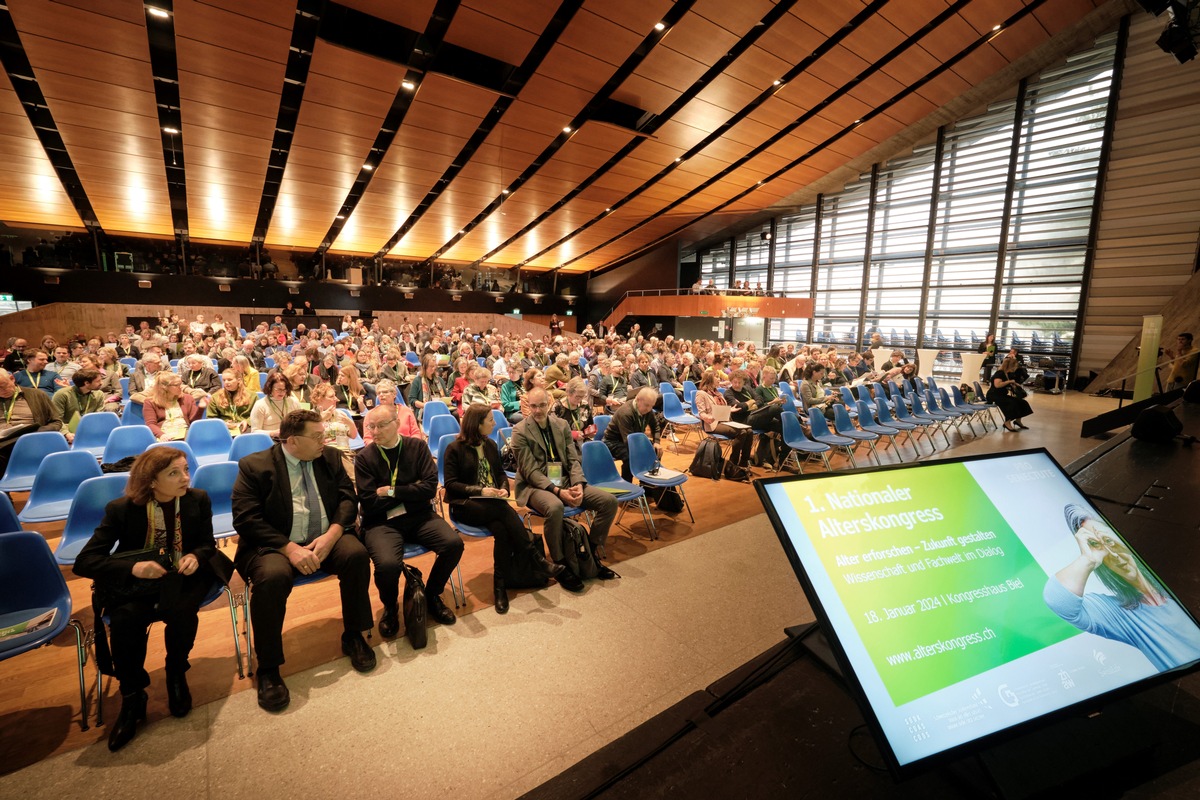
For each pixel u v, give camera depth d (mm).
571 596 3090
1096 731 1378
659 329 19406
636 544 3842
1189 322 10016
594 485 3836
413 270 20906
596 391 7344
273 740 1997
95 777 1827
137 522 2174
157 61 9250
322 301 17703
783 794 1302
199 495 2344
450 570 2820
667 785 1352
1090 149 11711
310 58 9086
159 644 2631
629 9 8094
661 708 2168
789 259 18328
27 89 9734
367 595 2494
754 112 11656
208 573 2311
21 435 3969
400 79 9406
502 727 2061
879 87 10883
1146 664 1339
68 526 2736
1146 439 5227
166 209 14453
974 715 1161
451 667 2434
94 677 2389
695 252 21922
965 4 8781
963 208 13672
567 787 1402
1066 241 12148
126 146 11109
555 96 10422
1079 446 7086
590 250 21281
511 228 18406
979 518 1424
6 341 13023
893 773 1040
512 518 3105
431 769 1860
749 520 4340
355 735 2020
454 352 10133
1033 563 1404
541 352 11742
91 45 8039
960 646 1230
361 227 17000
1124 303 11531
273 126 10703
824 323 17172
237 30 7805
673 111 11570
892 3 8547
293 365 5223
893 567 1274
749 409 6199
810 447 5293
